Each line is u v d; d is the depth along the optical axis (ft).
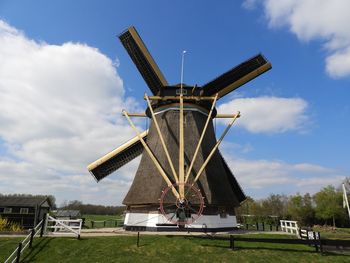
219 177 70.79
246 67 78.54
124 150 84.69
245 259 44.42
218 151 77.30
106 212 368.27
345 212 196.65
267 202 224.53
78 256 44.45
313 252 48.78
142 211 65.72
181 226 61.93
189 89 75.61
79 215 230.89
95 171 83.87
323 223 210.38
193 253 45.83
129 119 70.85
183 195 57.41
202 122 75.25
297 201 219.41
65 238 51.34
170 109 75.25
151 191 65.51
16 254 44.88
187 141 71.20
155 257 44.06
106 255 44.60
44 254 45.11
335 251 49.65
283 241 49.73
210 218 63.52
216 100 73.31
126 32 77.25
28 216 176.35
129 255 44.62
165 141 71.61
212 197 64.39
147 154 73.67
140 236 53.21
